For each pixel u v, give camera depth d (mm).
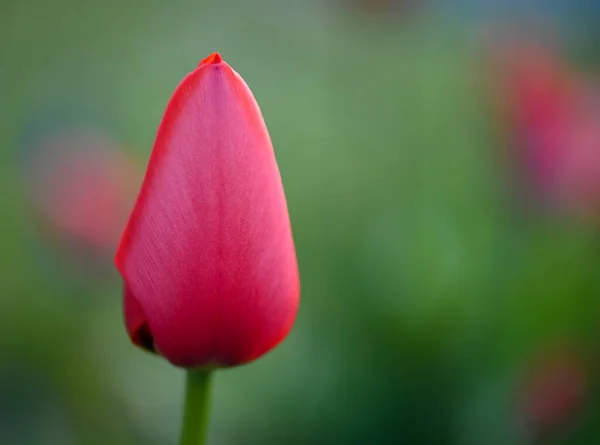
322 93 983
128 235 285
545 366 515
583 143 576
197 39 1093
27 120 882
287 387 596
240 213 284
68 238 646
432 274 569
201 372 302
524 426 511
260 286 290
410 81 846
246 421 610
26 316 682
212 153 280
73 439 650
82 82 983
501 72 627
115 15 1056
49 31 1002
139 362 706
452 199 679
